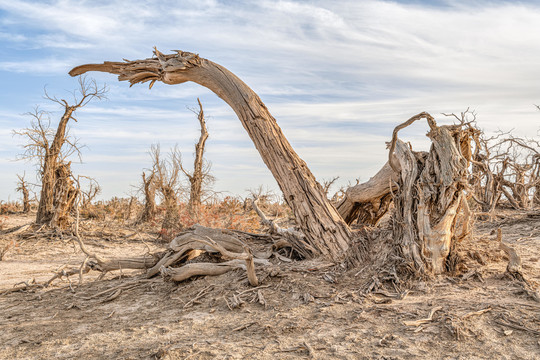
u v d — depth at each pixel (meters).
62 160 22.75
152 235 21.78
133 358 5.50
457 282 7.33
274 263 9.27
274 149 10.02
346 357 5.11
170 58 11.49
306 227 9.41
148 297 8.82
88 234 21.28
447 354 5.04
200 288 8.63
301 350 5.38
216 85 10.91
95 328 7.00
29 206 33.44
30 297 9.59
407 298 6.88
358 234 9.00
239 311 7.10
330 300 7.02
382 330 5.78
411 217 7.90
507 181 20.88
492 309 6.04
